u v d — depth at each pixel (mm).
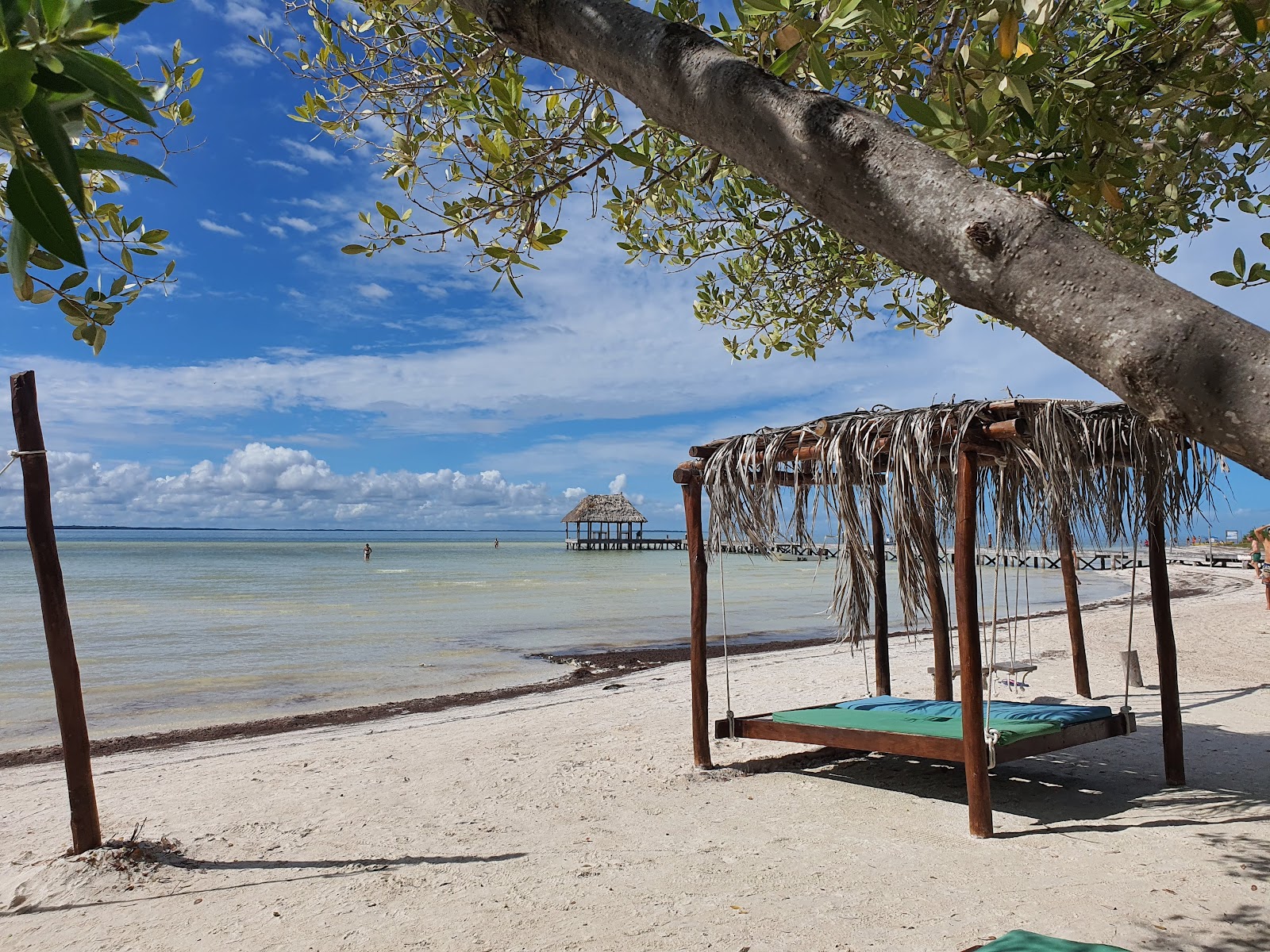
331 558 87062
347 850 5387
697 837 5418
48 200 1004
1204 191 3936
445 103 3713
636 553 101500
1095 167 2629
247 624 23547
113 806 6656
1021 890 4391
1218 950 3643
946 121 2102
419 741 8945
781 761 7352
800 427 5980
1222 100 2805
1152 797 6031
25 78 971
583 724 9492
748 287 5645
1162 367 934
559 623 23969
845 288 5613
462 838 5578
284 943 4027
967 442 5195
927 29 2781
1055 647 14812
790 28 1991
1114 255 1032
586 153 3938
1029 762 7121
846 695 10875
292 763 8086
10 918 4434
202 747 9422
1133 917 4008
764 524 6402
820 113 1248
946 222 1126
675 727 9039
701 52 1409
